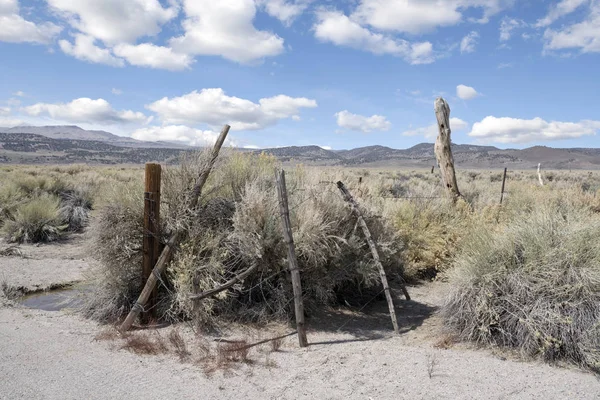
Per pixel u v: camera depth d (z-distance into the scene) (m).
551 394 3.92
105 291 6.40
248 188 6.89
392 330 6.11
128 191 6.96
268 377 4.35
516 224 6.29
